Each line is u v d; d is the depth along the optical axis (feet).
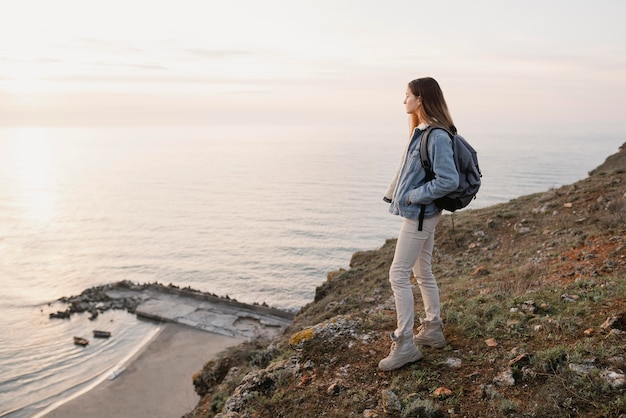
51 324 202.90
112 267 397.19
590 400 11.67
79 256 436.35
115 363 151.74
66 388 135.03
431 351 15.74
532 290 20.86
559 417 11.43
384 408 13.47
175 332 163.53
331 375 16.28
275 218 618.03
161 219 643.45
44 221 637.71
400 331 14.73
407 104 13.32
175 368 132.98
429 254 14.94
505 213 45.32
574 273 22.90
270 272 370.32
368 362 16.31
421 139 12.79
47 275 370.12
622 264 22.62
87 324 195.52
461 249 40.32
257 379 17.81
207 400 28.04
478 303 20.18
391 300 30.63
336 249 442.09
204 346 149.59
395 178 14.61
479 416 12.26
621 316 14.94
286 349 26.55
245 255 426.51
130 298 216.33
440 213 13.50
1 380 146.82
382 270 42.65
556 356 13.56
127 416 107.45
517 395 12.67
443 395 13.35
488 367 14.24
